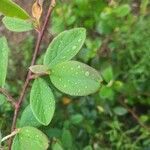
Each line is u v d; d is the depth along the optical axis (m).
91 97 0.43
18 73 0.43
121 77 0.47
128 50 0.46
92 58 0.42
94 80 0.16
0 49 0.19
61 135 0.30
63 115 0.40
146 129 0.43
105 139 0.43
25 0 0.28
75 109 0.43
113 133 0.42
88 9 0.43
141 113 0.48
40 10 0.18
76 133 0.40
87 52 0.39
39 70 0.17
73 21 0.39
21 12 0.15
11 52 0.43
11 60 0.43
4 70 0.19
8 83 0.42
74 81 0.16
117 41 0.45
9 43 0.42
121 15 0.43
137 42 0.45
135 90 0.46
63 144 0.30
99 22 0.43
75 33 0.17
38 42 0.19
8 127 0.27
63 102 0.42
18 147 0.17
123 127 0.47
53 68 0.17
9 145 0.20
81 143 0.41
